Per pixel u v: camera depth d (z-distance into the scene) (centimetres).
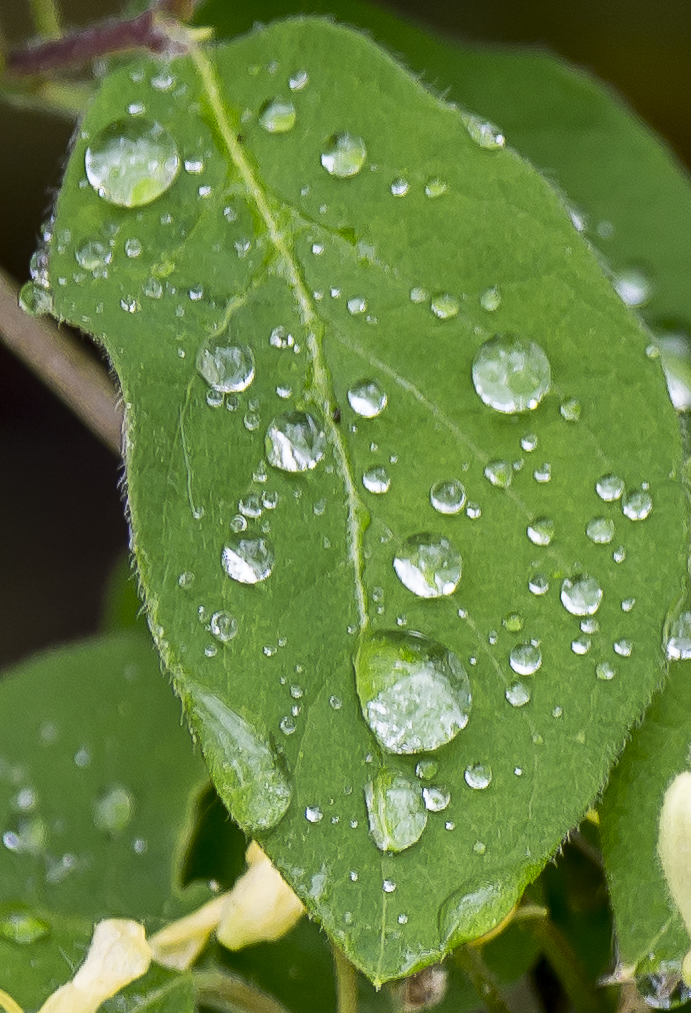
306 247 23
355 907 22
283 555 22
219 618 22
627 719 22
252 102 23
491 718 22
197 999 24
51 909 25
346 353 23
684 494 23
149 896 25
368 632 22
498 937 25
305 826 22
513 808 22
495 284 23
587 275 23
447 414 23
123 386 23
